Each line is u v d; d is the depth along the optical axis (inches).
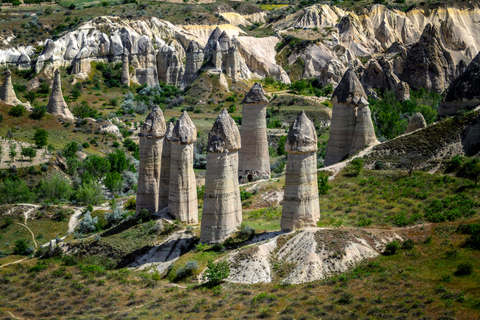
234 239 2933.1
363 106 4084.6
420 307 2197.3
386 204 3314.5
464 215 2942.9
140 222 3368.6
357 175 3811.5
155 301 2576.3
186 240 3117.6
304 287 2468.0
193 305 2445.9
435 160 3752.5
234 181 2989.7
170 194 3302.2
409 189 3457.2
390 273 2475.4
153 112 3489.2
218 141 2910.9
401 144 3954.2
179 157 3238.2
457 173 3545.8
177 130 3216.0
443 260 2539.4
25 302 2755.9
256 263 2657.5
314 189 2866.6
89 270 3073.3
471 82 4052.7
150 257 3115.2
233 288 2573.8
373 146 4065.0
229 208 2960.1
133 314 2432.3
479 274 2373.3
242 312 2325.3
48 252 3489.2
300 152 2783.0
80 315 2536.9
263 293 2450.8
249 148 3988.7
